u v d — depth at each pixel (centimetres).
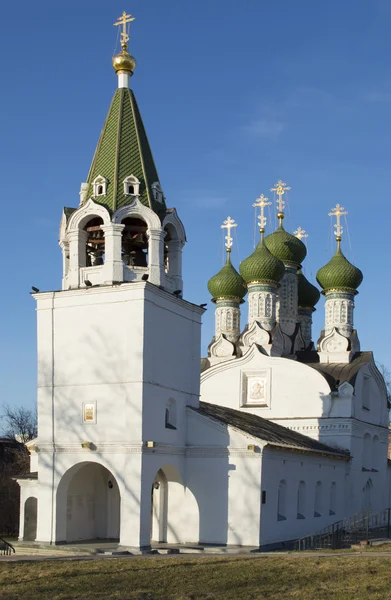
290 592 2317
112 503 3975
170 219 3922
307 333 6519
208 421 3872
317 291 6594
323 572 2612
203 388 5450
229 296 6275
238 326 6294
